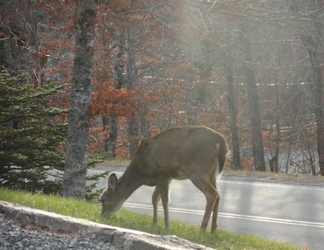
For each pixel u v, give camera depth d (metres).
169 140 10.02
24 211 7.80
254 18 15.27
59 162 14.47
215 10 14.52
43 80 29.64
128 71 28.97
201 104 33.41
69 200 11.46
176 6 14.02
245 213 14.51
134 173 10.39
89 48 14.23
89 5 13.93
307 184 18.39
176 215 14.58
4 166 14.16
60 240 6.94
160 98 30.22
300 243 11.83
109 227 7.20
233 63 32.56
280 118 40.16
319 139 32.31
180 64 29.83
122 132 41.22
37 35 27.73
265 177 19.84
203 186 9.62
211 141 9.75
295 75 39.66
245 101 40.59
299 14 16.50
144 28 15.45
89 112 14.43
